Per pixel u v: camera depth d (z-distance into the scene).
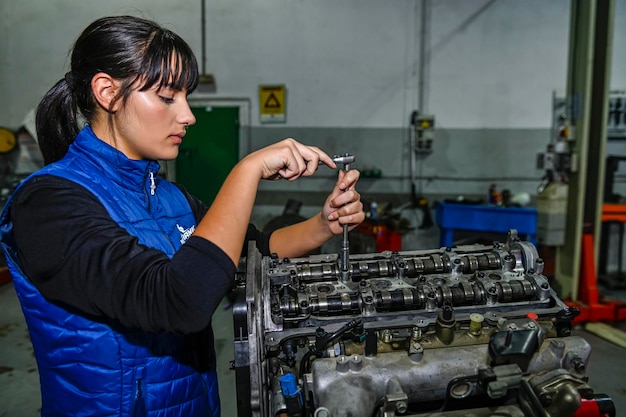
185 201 0.95
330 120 3.82
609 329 2.59
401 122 3.79
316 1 3.67
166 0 3.72
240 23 3.73
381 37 3.69
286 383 0.70
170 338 0.73
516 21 3.59
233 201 0.62
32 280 0.62
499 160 3.76
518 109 3.69
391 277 0.95
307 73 3.77
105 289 0.55
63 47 3.81
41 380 0.72
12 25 3.79
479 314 0.84
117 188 0.71
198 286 0.54
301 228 1.04
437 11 3.63
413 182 3.79
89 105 0.69
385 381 0.71
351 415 0.65
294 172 0.74
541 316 0.87
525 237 3.30
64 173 0.64
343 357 0.72
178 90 0.68
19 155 3.91
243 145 3.87
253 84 3.81
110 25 0.65
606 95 2.57
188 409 0.77
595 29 2.54
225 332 2.63
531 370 0.75
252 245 0.91
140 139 0.68
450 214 3.45
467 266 0.97
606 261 3.65
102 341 0.66
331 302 0.85
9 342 2.55
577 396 0.63
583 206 2.65
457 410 0.73
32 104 3.88
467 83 3.70
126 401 0.68
